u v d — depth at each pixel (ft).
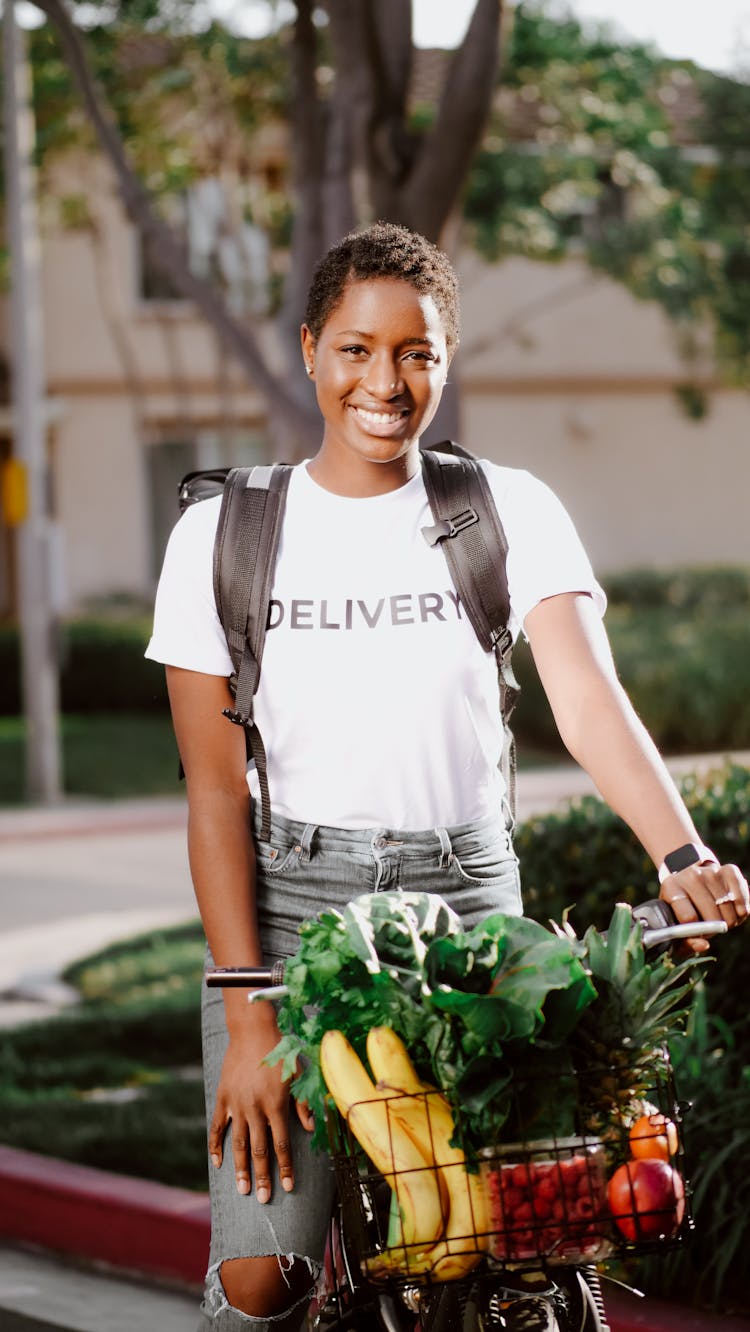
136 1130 20.30
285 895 9.62
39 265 82.43
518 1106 7.63
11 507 58.08
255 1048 9.23
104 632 78.07
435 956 7.83
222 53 55.77
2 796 59.93
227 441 73.77
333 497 9.57
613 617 76.54
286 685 9.45
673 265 66.28
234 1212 9.27
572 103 53.83
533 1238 7.57
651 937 8.11
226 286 68.33
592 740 9.07
